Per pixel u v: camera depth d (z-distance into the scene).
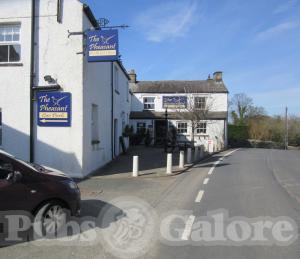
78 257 5.18
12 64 12.96
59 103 12.84
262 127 52.31
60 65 12.89
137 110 38.16
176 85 39.16
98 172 14.33
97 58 12.59
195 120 34.44
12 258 5.13
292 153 29.39
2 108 13.03
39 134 12.96
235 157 23.56
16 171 5.90
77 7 12.85
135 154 23.03
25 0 12.93
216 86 38.62
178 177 13.48
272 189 10.96
